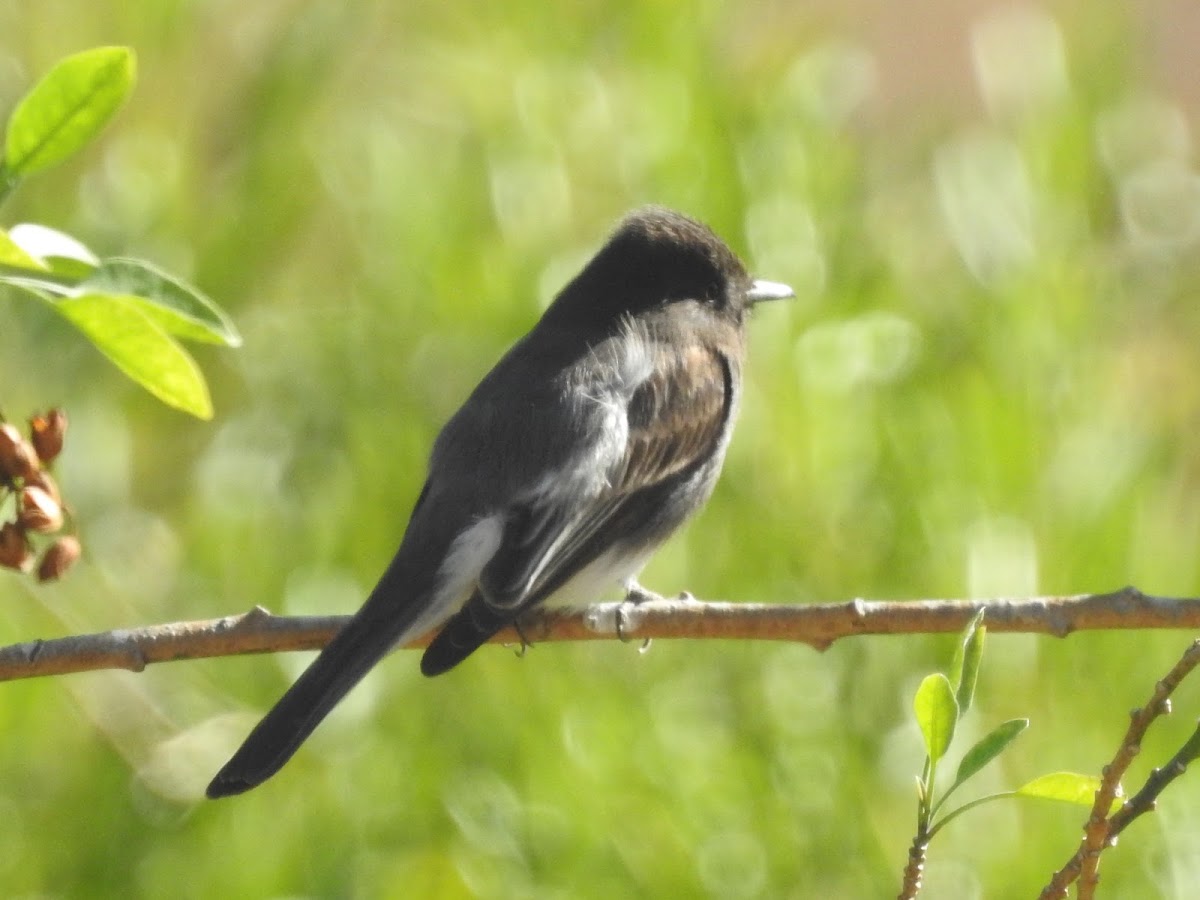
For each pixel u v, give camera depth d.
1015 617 6.93
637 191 10.62
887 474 9.94
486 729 9.65
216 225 10.72
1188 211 10.91
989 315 10.26
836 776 9.46
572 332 9.27
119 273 5.96
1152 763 9.54
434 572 8.04
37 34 10.81
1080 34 11.34
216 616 9.98
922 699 5.66
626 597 8.84
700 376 9.22
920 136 11.37
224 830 9.55
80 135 6.02
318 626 7.50
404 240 10.56
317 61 10.98
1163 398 10.62
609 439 8.65
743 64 11.03
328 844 9.41
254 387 10.55
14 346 10.20
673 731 9.53
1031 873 9.20
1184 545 10.08
